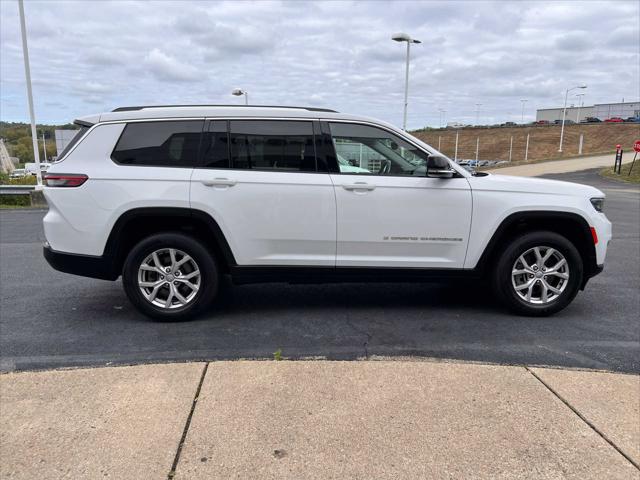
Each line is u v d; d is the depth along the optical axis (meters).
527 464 2.60
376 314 5.06
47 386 3.36
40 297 5.66
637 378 3.55
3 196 16.91
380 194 4.63
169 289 4.70
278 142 4.64
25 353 4.05
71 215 4.50
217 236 4.58
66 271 4.60
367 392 3.28
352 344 4.26
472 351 4.11
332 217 4.62
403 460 2.62
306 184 4.59
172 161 4.58
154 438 2.78
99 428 2.88
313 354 4.04
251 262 4.67
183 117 4.59
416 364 3.72
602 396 3.28
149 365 3.67
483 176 5.07
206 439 2.77
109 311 5.15
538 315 4.98
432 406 3.12
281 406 3.10
